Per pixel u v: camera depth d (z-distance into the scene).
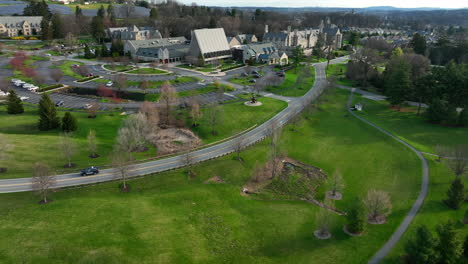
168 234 53.00
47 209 57.62
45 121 95.06
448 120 108.00
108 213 57.28
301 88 151.62
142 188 70.31
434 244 45.44
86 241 48.72
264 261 49.06
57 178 71.62
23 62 174.75
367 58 170.62
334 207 67.06
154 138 96.25
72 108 115.38
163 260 46.69
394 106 131.38
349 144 96.62
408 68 127.75
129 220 55.69
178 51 197.12
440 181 75.38
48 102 95.25
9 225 51.94
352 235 56.12
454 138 98.94
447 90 113.88
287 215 62.31
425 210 64.06
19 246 46.62
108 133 97.19
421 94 119.06
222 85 147.12
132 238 50.75
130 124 88.31
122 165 70.25
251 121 110.69
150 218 57.22
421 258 45.50
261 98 133.62
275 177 78.31
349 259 49.88
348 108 129.62
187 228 55.50
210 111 107.19
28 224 52.41
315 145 95.69
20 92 131.25
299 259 49.78
